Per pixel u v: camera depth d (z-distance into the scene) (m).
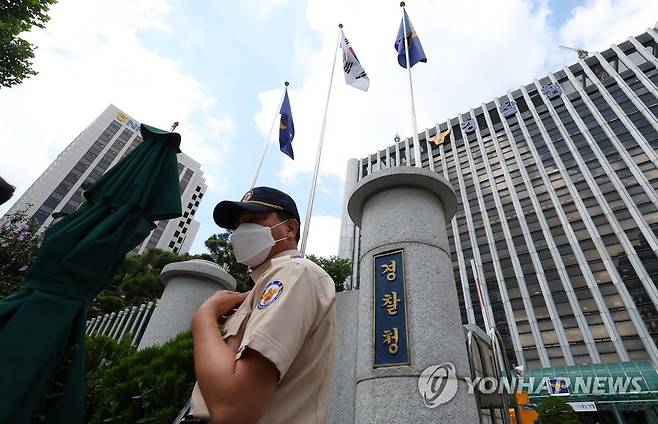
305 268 1.05
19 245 8.46
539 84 46.97
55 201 60.00
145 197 2.18
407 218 5.00
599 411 24.09
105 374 4.38
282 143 10.04
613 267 29.02
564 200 34.84
